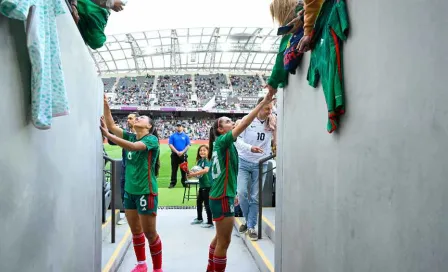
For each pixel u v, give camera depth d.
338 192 1.57
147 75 36.69
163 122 29.44
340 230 1.54
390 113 1.09
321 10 1.71
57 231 1.44
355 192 1.38
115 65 33.84
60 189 1.49
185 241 4.71
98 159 2.83
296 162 2.35
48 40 1.11
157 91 33.94
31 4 0.92
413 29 0.96
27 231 1.06
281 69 2.55
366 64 1.28
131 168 3.22
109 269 3.17
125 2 2.38
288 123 2.58
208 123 29.80
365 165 1.28
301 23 2.05
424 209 0.90
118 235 4.45
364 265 1.29
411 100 0.97
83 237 2.11
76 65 1.83
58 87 1.19
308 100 2.07
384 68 1.13
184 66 35.34
